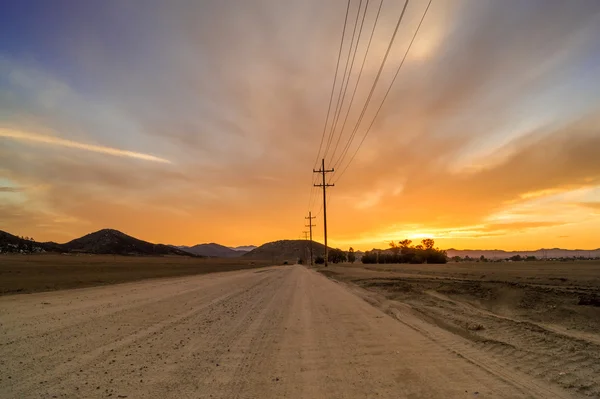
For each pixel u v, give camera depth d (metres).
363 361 8.27
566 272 38.28
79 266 68.69
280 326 12.55
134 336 10.78
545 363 7.84
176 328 12.06
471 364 7.93
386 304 19.03
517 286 19.67
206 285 31.81
